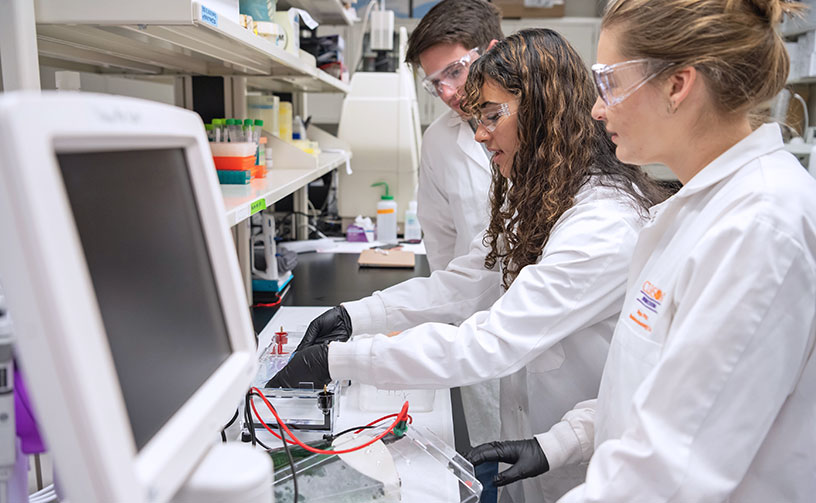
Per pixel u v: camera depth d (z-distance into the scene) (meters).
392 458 1.09
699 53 0.79
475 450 1.15
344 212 3.72
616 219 1.20
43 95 0.41
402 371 1.20
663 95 0.84
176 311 0.60
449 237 2.40
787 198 0.77
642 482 0.79
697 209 0.90
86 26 1.21
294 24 1.97
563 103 1.28
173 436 0.54
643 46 0.82
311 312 2.10
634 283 1.02
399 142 3.61
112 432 0.43
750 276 0.75
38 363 0.40
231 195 1.53
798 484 0.86
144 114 0.54
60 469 0.42
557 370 1.35
